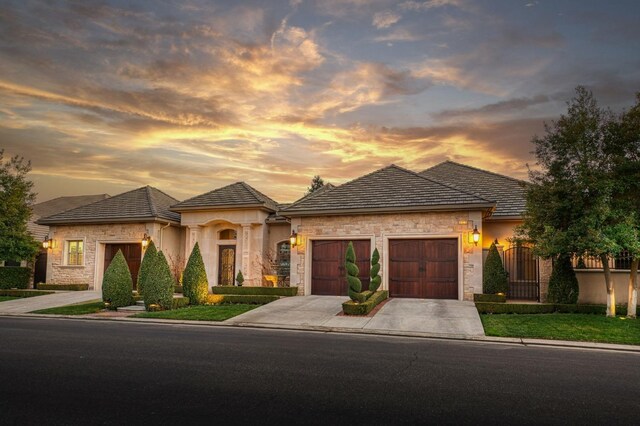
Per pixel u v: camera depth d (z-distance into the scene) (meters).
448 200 16.80
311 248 18.73
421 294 17.12
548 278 17.02
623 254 14.79
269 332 11.28
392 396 5.54
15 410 4.86
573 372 7.10
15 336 10.28
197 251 17.17
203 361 7.48
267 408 4.97
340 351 8.59
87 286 23.16
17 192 21.94
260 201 21.22
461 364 7.56
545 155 13.83
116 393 5.52
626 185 12.36
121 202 24.62
